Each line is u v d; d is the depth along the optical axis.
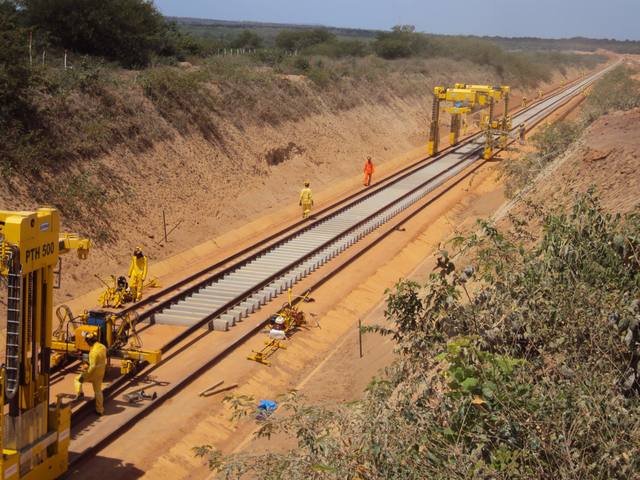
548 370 6.69
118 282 17.50
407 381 7.32
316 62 47.06
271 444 11.22
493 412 5.79
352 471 5.92
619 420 5.56
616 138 20.47
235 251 22.89
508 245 8.11
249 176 29.31
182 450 11.30
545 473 5.40
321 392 13.44
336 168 36.03
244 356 14.83
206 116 28.97
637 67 116.50
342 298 19.06
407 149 45.28
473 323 7.25
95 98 24.22
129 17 35.25
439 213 28.78
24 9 32.97
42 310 9.29
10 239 8.40
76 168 21.42
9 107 20.27
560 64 121.50
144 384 13.26
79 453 10.65
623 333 6.51
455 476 5.37
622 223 8.56
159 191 23.94
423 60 68.94
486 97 40.56
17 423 8.88
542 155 28.11
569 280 7.05
